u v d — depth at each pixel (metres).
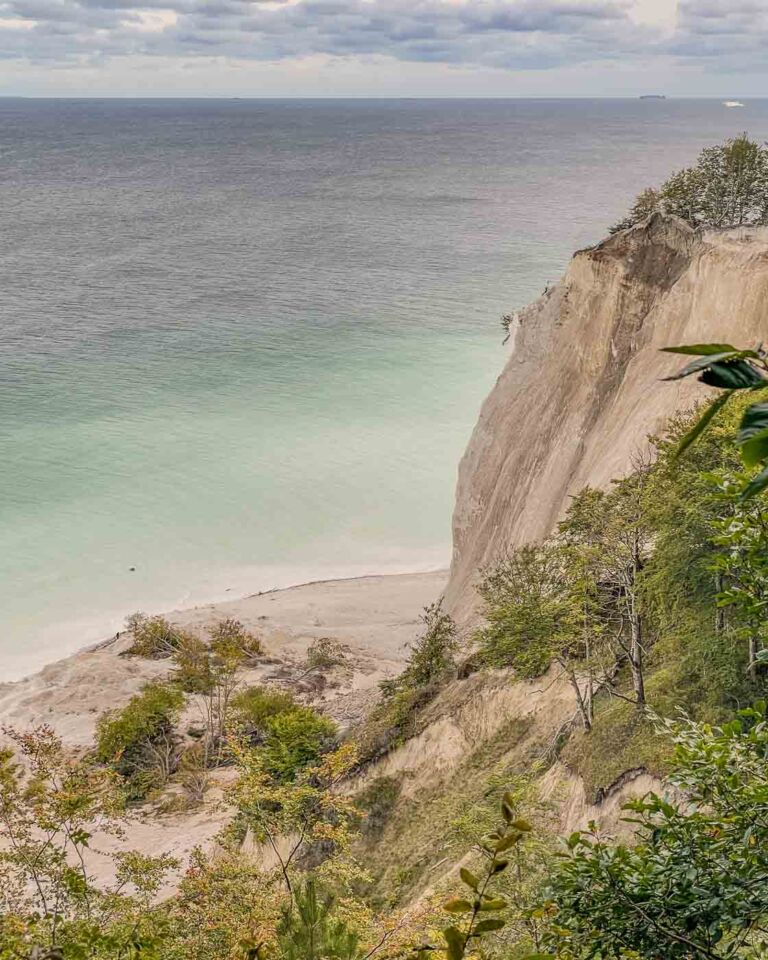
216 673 52.19
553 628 27.42
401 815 30.97
